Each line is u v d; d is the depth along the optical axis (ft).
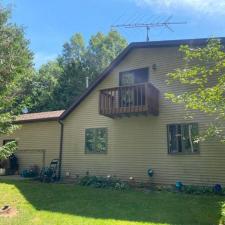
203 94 30.81
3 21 70.18
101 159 56.39
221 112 30.68
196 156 46.75
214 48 31.81
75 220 29.43
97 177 53.78
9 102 42.57
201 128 46.65
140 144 52.39
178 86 49.98
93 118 58.90
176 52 51.16
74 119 61.67
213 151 45.47
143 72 54.54
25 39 79.10
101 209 33.68
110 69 57.72
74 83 133.59
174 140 49.19
